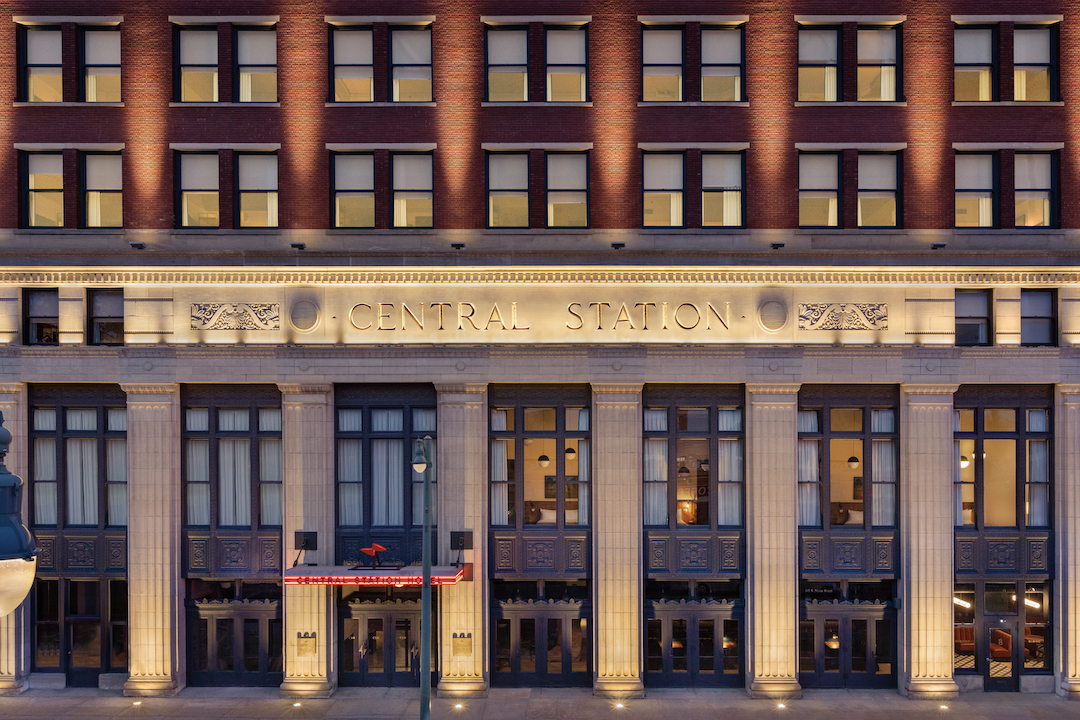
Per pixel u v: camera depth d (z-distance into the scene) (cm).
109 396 1923
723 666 1905
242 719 1722
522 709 1775
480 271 1862
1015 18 1847
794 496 1855
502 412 1927
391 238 1873
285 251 1856
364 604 1919
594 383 1858
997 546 1888
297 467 1872
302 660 1859
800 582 1911
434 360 1866
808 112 1864
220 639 1934
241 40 1902
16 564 571
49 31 1895
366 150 1883
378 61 1877
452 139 1878
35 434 1925
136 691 1856
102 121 1877
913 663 1841
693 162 1867
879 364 1848
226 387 1919
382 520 1923
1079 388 1841
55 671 1927
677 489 1909
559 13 1869
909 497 1855
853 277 1847
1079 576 1847
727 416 1909
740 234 1861
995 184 1872
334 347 1861
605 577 1861
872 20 1855
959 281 1847
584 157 1895
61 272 1870
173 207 1880
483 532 1870
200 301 1878
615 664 1856
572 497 1922
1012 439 1897
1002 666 1897
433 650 1914
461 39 1877
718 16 1859
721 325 1859
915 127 1856
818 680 1898
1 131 1873
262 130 1878
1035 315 1880
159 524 1873
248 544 1905
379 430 1927
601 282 1866
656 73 1889
